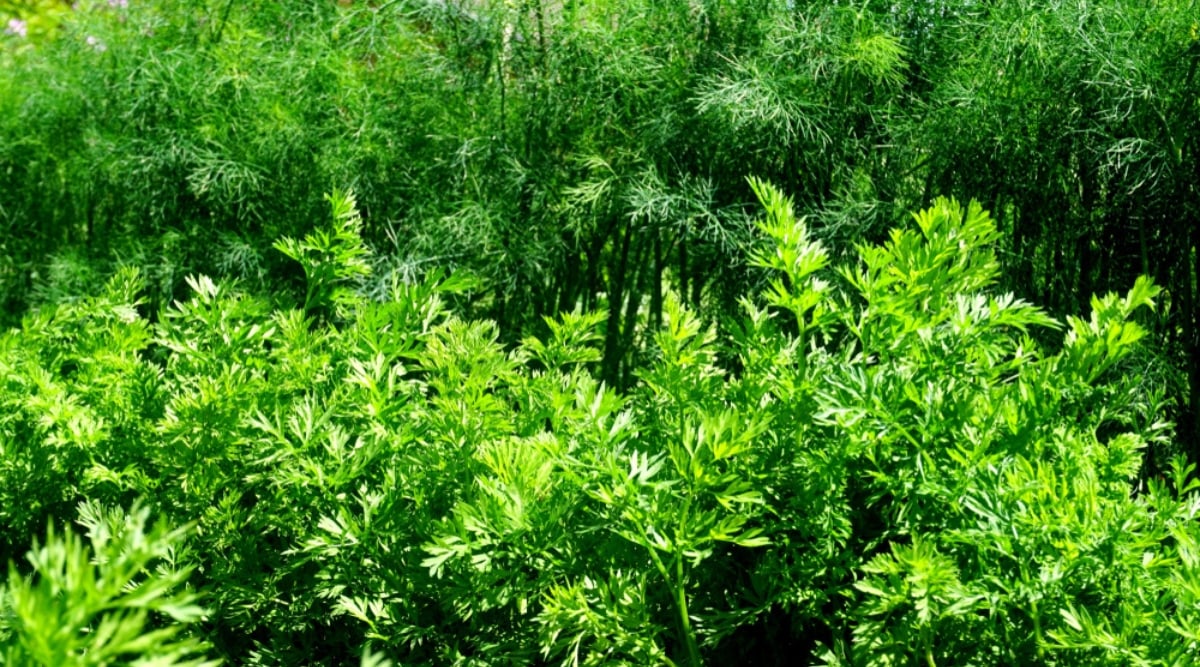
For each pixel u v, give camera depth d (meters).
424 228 3.13
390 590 1.60
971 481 1.37
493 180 3.24
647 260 3.22
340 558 1.60
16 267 4.31
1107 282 2.63
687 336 1.73
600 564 1.55
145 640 0.75
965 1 2.78
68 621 0.73
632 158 3.10
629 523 1.42
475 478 1.55
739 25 3.03
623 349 3.26
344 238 1.94
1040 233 2.65
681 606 1.38
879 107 2.82
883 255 1.53
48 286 4.01
